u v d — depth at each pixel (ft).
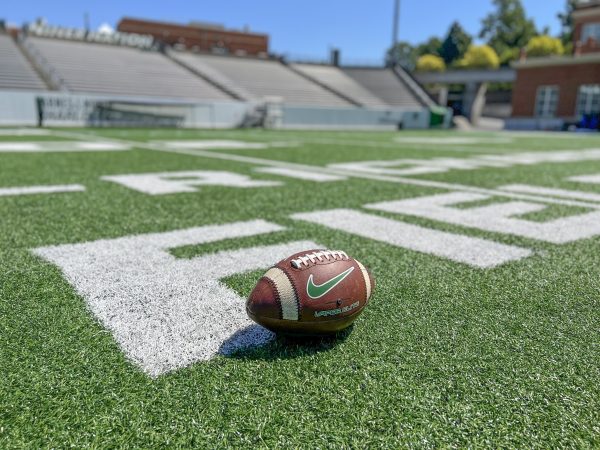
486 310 6.40
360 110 86.63
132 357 5.03
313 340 5.47
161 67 83.05
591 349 5.38
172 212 11.96
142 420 4.05
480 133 75.77
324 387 4.55
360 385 4.59
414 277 7.64
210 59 95.04
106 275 7.43
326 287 5.09
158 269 7.77
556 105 95.71
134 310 6.19
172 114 66.13
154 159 24.58
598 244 9.80
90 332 5.55
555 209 13.46
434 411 4.24
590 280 7.64
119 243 9.17
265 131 64.90
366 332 5.69
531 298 6.85
